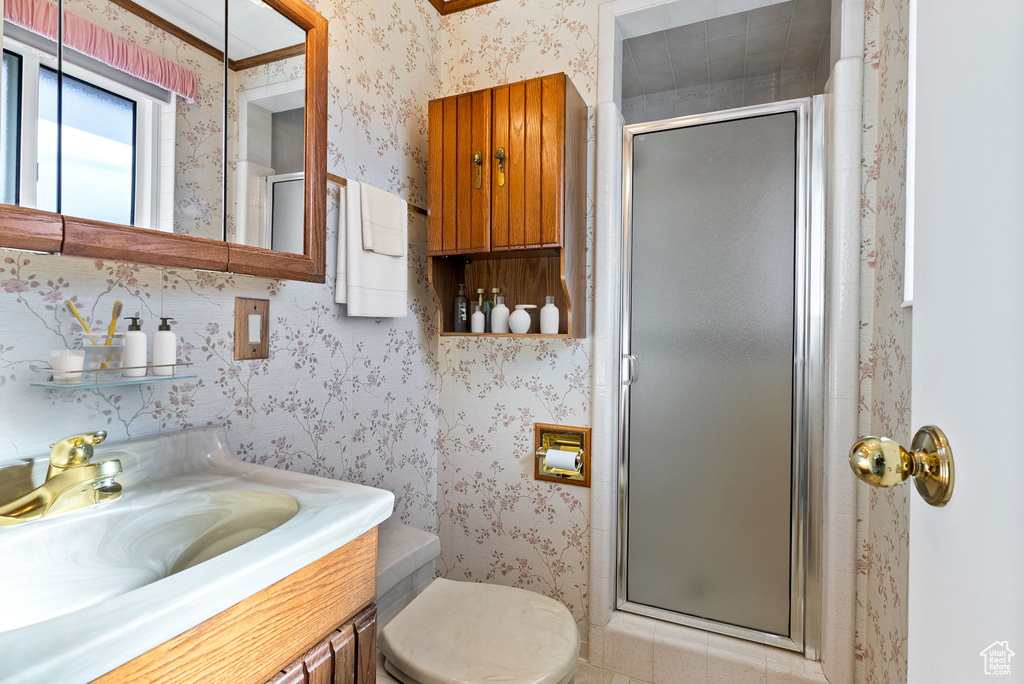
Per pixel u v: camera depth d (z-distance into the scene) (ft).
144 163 2.82
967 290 1.29
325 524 2.29
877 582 4.25
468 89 6.29
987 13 1.20
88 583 2.30
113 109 2.68
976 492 1.21
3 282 2.55
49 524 2.32
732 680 4.99
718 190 5.38
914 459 1.48
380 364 5.36
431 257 5.53
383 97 5.32
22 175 2.31
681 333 5.53
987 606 1.14
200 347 3.50
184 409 3.40
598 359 5.56
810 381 5.02
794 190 5.10
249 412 3.87
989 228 1.18
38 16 2.39
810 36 7.45
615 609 5.78
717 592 5.40
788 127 5.12
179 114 3.00
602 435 5.54
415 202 5.88
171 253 2.91
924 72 1.58
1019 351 1.05
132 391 3.11
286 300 4.19
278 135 3.60
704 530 5.44
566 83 4.83
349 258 4.51
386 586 3.82
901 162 3.81
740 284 5.30
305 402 4.39
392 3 5.46
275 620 2.05
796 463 5.09
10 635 1.44
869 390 4.56
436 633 3.72
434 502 6.46
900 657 3.67
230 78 3.30
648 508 5.68
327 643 2.32
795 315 5.09
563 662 3.44
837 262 4.65
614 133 5.50
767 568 5.20
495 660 3.43
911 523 1.63
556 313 5.31
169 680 1.66
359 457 5.06
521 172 4.96
